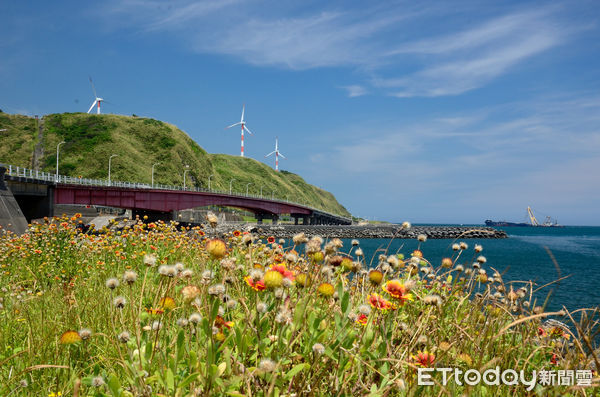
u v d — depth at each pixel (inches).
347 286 112.1
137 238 331.3
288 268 119.3
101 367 105.7
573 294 729.6
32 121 4972.9
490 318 116.6
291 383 74.2
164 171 4997.5
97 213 2657.5
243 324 85.9
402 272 138.9
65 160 4471.0
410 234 3740.2
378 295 92.6
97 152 4655.5
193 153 5777.6
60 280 245.1
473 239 3937.0
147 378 72.3
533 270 1425.9
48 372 99.9
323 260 105.1
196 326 82.4
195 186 5428.2
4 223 1088.8
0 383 98.4
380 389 77.1
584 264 1690.5
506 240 3971.5
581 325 93.5
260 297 96.9
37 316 148.2
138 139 5295.3
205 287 84.9
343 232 3617.1
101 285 196.4
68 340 91.4
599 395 85.0
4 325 135.5
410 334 100.0
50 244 317.7
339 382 82.5
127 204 2290.8
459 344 107.0
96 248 303.7
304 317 89.0
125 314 121.9
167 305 97.6
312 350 80.5
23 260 292.4
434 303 99.2
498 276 136.9
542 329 122.0
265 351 77.8
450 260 145.3
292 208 4707.2
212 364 69.3
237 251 151.8
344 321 83.3
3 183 1243.2
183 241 312.0
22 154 4471.0
